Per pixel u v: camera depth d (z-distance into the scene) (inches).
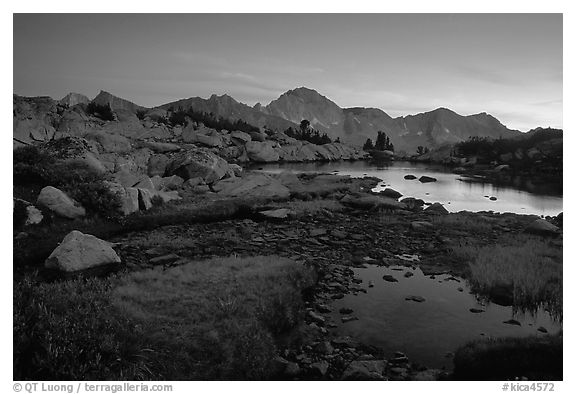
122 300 489.1
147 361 383.9
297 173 2322.8
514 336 478.9
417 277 702.5
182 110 4510.3
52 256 589.0
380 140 6333.7
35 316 398.6
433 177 2500.0
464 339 490.6
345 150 4704.7
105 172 1141.7
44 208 836.6
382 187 2005.4
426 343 481.1
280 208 1161.4
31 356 364.5
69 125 2534.5
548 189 1959.9
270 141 4008.4
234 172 1915.6
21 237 713.6
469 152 3902.6
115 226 878.4
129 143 2322.8
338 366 425.1
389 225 1070.4
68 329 390.3
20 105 2304.4
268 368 403.9
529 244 878.4
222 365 391.2
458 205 1502.2
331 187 1635.1
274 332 477.1
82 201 910.4
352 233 979.9
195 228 957.2
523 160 3203.7
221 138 3555.6
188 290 539.5
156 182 1357.0
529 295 598.9
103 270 623.8
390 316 548.7
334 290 631.2
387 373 414.3
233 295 525.7
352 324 523.2
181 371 380.8
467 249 838.5
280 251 812.0
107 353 379.9
